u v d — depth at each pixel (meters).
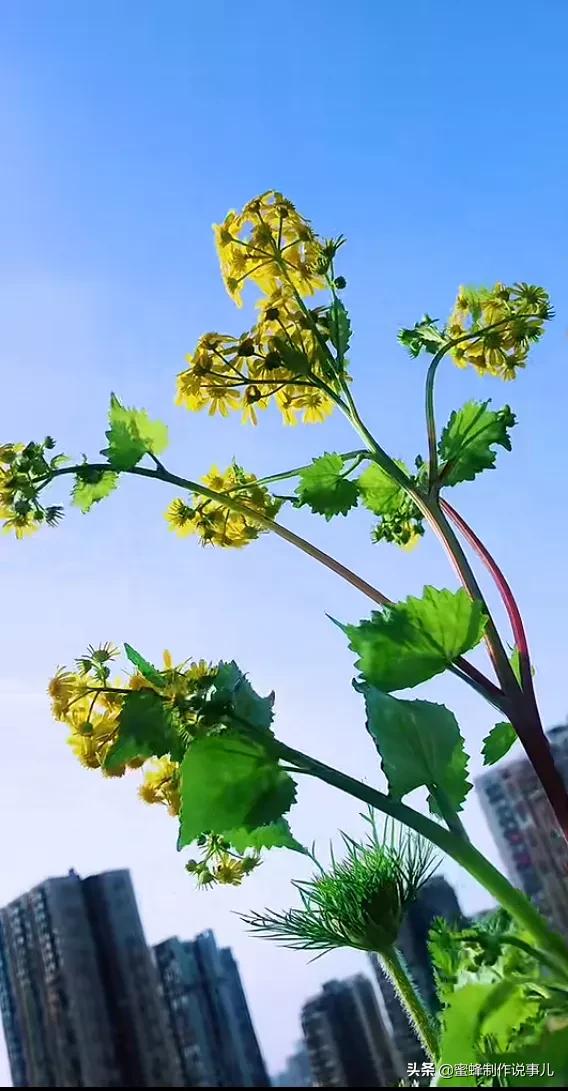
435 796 0.56
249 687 0.60
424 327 0.71
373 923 0.62
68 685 0.62
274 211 0.68
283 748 0.58
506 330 0.71
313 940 0.63
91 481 0.67
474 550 0.67
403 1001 0.61
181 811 0.57
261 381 0.67
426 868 0.63
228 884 0.64
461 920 0.60
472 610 0.58
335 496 0.70
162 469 0.67
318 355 0.67
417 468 0.69
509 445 0.68
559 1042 0.48
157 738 0.59
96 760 0.62
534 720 0.59
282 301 0.68
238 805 0.57
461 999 0.50
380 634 0.58
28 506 0.66
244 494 0.72
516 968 0.52
